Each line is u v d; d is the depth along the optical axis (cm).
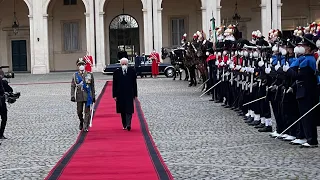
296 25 8244
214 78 3722
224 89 3428
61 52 8381
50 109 3612
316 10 8175
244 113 2856
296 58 2047
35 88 5409
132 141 2273
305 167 1684
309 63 2011
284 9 8250
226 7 8350
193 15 8381
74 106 3741
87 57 6906
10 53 8425
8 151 2148
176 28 8419
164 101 3891
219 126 2669
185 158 1898
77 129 2698
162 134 2469
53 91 5006
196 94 4338
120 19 8356
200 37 4838
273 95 2253
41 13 7812
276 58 2284
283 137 2208
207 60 4091
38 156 2016
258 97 2498
